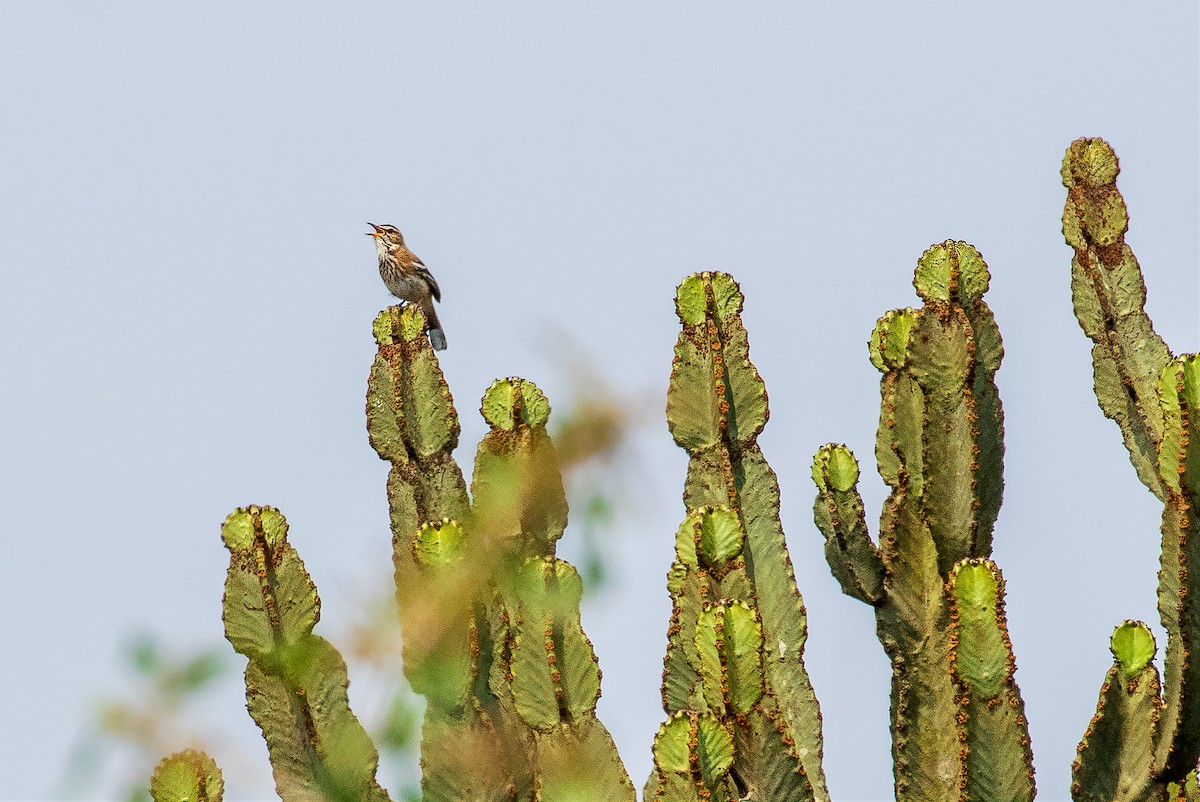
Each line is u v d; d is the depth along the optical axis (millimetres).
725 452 13156
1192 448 11648
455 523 11711
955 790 12375
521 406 12852
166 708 7352
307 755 11438
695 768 9883
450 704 11445
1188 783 12586
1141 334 16688
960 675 11367
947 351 13328
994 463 13430
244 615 11531
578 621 11680
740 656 10406
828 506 13258
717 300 13523
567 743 11438
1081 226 16953
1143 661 12086
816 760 12672
